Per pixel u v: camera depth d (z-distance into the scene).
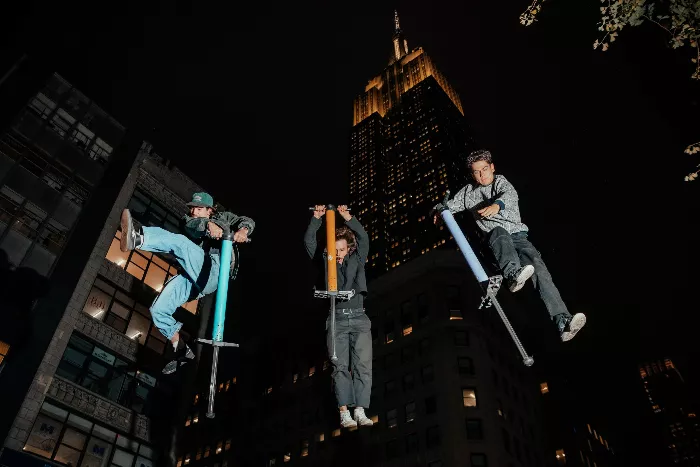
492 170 5.72
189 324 22.28
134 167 23.47
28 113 20.94
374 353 52.28
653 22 6.02
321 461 47.44
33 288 17.44
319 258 5.86
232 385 63.78
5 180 18.83
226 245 4.93
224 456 56.75
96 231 20.42
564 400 52.69
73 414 16.50
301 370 57.94
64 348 17.14
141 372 19.41
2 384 15.02
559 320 4.50
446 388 44.12
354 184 147.38
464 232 5.63
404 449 43.09
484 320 50.56
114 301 19.72
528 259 5.01
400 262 112.12
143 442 18.14
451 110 164.88
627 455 62.72
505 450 41.09
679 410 155.38
